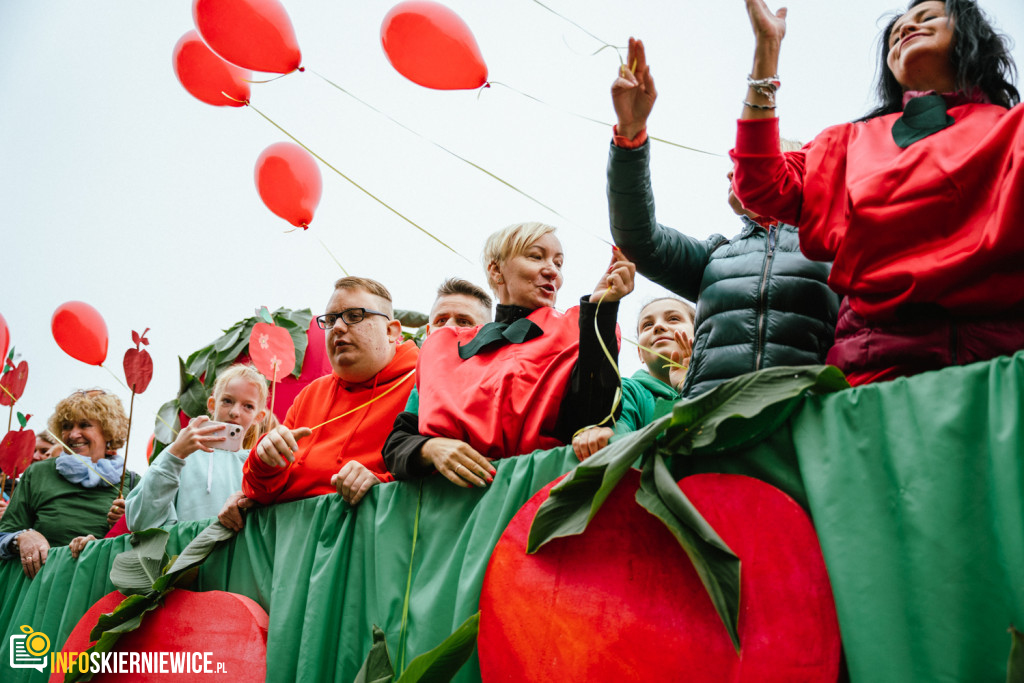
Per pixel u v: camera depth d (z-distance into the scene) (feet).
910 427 4.77
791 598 4.79
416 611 6.47
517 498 6.26
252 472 7.91
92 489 11.36
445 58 7.47
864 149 6.00
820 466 4.99
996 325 5.18
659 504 5.17
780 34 6.03
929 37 6.08
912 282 5.29
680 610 5.09
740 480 5.16
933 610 4.39
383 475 7.97
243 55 8.13
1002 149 5.30
